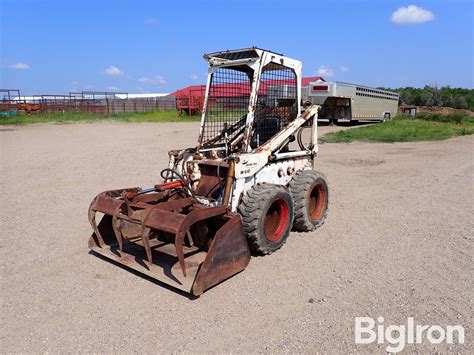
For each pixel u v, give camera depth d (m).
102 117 30.91
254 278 4.34
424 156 13.12
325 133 20.22
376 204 7.29
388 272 4.49
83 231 5.90
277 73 5.56
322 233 5.76
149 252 4.24
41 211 6.87
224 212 4.37
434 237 5.59
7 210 6.91
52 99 40.78
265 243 4.77
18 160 11.70
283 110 5.76
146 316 3.64
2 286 4.25
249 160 4.83
